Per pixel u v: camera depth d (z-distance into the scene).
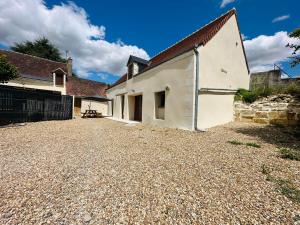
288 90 8.60
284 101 8.45
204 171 3.61
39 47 34.09
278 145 5.52
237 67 12.12
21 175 3.36
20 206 2.38
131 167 3.85
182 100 9.08
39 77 18.45
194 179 3.24
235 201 2.52
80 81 26.17
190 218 2.18
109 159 4.39
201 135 7.30
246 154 4.68
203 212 2.29
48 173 3.48
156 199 2.59
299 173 3.41
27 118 11.96
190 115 8.55
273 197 2.60
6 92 10.70
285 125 8.17
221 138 6.64
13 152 4.86
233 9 11.59
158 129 9.41
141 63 15.02
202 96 8.78
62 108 14.57
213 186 2.97
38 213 2.24
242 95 10.22
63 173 3.49
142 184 3.05
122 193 2.75
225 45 10.81
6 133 7.47
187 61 8.89
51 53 35.84
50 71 20.09
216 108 9.43
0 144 5.66
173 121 9.60
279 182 3.05
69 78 25.34
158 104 11.58
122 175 3.42
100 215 2.23
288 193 2.69
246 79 13.28
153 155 4.73
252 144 5.58
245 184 3.02
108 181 3.16
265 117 8.98
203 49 9.01
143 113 12.77
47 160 4.26
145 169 3.74
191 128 8.45
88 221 2.12
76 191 2.80
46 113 13.36
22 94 11.62
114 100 20.44
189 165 3.96
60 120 14.02
